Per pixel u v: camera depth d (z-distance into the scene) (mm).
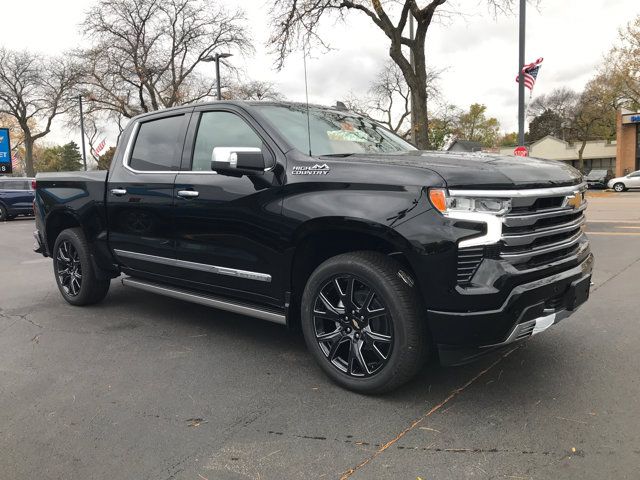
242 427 2928
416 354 3053
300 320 3738
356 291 3285
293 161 3506
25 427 2986
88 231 5156
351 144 3971
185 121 4410
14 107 42062
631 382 3354
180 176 4242
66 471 2545
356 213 3092
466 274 2854
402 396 3252
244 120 3916
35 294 6309
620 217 13992
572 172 3496
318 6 14953
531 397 3186
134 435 2867
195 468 2541
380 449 2664
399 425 2900
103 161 37969
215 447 2725
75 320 5094
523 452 2596
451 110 32750
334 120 4277
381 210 3023
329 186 3281
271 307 3832
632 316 4734
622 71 35594
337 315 3334
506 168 3020
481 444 2680
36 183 5863
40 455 2689
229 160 3449
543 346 4023
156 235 4449
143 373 3734
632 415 2926
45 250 6000
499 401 3146
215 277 4051
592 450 2596
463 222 2830
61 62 37375
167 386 3504
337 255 3338
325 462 2562
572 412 2986
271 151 3658
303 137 3783
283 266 3543
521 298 2855
